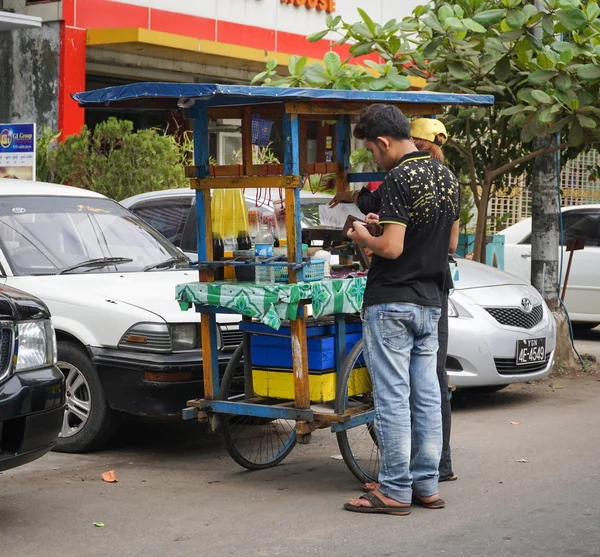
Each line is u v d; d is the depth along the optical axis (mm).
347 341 5707
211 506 5270
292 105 5309
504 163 10625
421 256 4980
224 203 5750
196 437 7070
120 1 15266
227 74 17250
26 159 10812
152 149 11562
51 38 14797
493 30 8648
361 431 5941
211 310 5676
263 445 6168
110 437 6438
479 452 6531
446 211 5031
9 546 4582
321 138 6551
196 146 5742
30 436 4652
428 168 5016
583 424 7457
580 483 5742
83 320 6371
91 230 7336
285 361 5648
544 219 9953
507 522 4977
